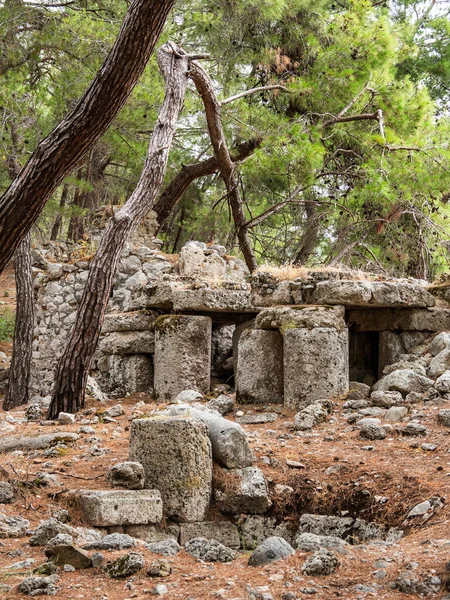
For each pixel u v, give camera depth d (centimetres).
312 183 1703
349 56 1819
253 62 2020
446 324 1027
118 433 874
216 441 697
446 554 470
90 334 1052
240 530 666
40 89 1928
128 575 468
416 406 853
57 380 1045
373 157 1742
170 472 651
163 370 1077
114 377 1167
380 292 966
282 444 776
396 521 607
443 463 675
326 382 908
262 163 1623
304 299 980
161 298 1127
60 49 1823
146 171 1115
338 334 921
